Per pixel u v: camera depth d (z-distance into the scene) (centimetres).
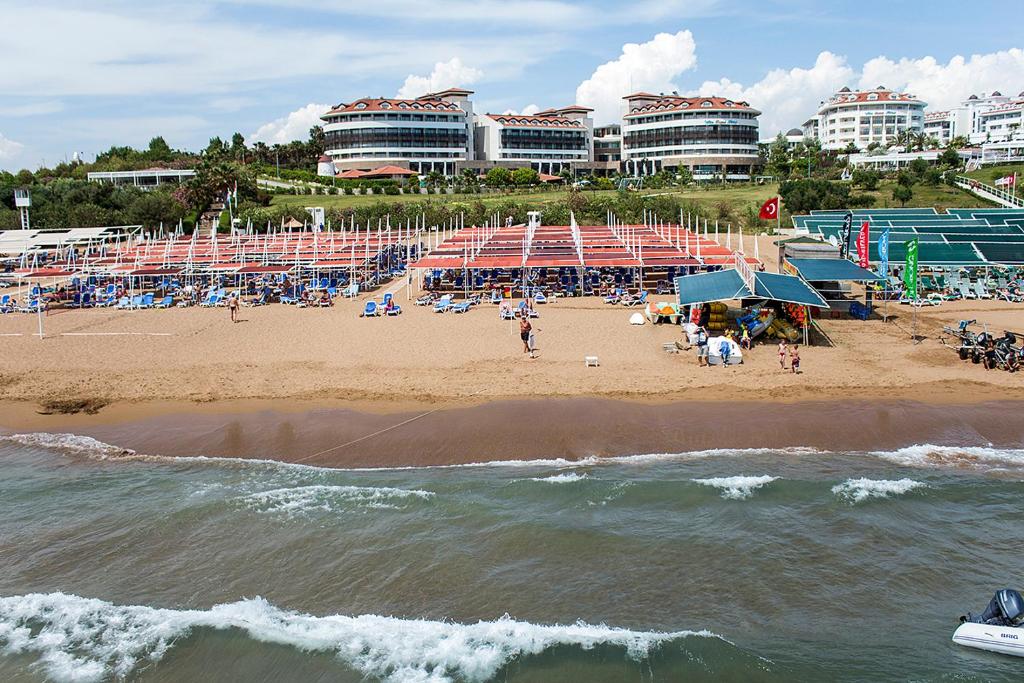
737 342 4322
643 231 9594
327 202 14438
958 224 8312
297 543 2292
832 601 1995
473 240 8331
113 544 2309
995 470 2694
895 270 6462
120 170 17875
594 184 16325
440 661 1811
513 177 17000
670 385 3578
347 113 19450
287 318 5338
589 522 2369
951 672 1739
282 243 8550
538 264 6341
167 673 1805
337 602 2028
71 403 3491
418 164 19575
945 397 3388
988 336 4012
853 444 2928
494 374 3784
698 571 2123
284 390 3616
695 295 4550
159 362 4138
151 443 3047
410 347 4384
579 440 2992
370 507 2486
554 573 2127
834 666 1764
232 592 2078
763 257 8162
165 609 2014
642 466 2773
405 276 7444
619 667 1777
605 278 6631
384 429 3127
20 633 1936
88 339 4712
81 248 9325
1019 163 17012
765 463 2775
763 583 2069
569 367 3891
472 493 2559
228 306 5862
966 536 2275
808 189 12094
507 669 1781
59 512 2506
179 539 2330
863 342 4400
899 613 1948
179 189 13138
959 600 1995
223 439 3067
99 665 1830
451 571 2142
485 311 5475
